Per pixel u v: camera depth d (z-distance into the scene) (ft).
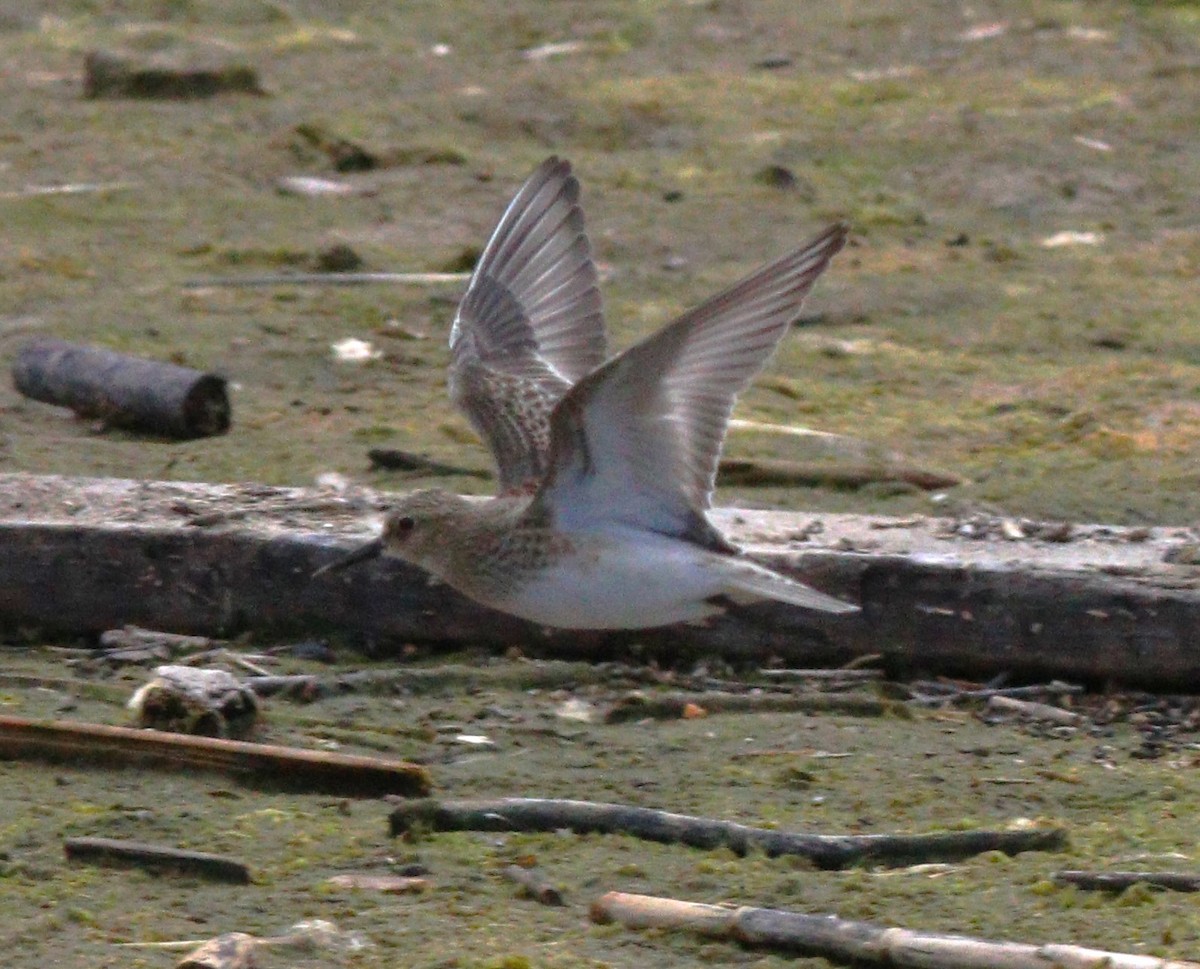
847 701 39.37
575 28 104.42
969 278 68.85
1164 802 34.68
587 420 31.53
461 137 86.74
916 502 49.65
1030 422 55.77
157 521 43.57
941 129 86.17
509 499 34.76
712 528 33.12
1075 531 43.01
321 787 35.42
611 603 33.27
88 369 55.31
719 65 97.50
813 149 84.28
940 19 103.65
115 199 77.46
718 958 28.89
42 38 102.99
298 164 82.38
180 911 30.42
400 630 42.22
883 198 78.07
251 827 33.60
